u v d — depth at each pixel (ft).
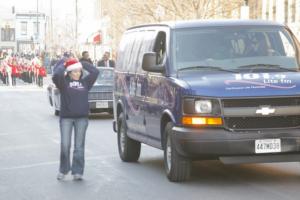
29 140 71.72
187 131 41.86
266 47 46.39
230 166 51.47
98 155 59.11
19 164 54.60
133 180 46.19
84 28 177.99
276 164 52.13
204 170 49.73
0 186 45.03
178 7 143.43
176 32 46.83
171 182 44.96
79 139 46.65
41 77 215.92
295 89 42.04
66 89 46.24
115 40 204.85
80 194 41.81
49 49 431.43
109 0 214.28
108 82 97.09
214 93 41.75
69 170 47.19
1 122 94.07
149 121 48.49
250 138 41.37
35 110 115.85
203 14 141.79
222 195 40.16
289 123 42.11
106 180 46.44
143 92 49.73
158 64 47.78
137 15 155.84
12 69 223.71
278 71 45.01
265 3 173.58
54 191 42.96
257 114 41.68
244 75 43.39
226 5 146.72
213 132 41.45
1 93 177.06
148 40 50.42
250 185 43.27
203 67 45.03
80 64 46.01
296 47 47.11
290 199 38.68
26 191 43.14
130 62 53.83
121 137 55.67
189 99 42.16
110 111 97.19
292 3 156.66
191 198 39.52
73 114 46.26
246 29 47.09
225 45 46.16
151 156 57.93
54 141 70.49
